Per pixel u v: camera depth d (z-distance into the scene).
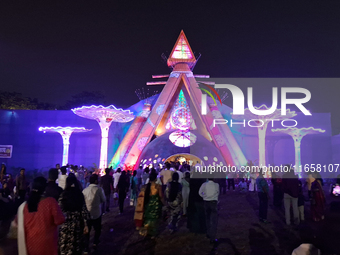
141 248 7.32
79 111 26.80
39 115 37.72
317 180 9.62
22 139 36.94
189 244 7.67
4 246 4.80
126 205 14.84
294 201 9.29
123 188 12.09
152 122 31.30
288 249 7.08
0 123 36.72
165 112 34.59
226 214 11.79
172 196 9.03
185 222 10.24
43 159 36.91
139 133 30.95
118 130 38.31
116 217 11.38
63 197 5.34
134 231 9.05
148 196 7.75
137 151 30.09
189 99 34.81
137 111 38.88
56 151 37.22
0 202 9.24
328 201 14.34
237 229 9.24
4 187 12.26
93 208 6.88
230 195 18.08
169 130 33.72
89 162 37.34
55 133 37.47
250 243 7.66
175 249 7.27
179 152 29.08
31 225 3.98
